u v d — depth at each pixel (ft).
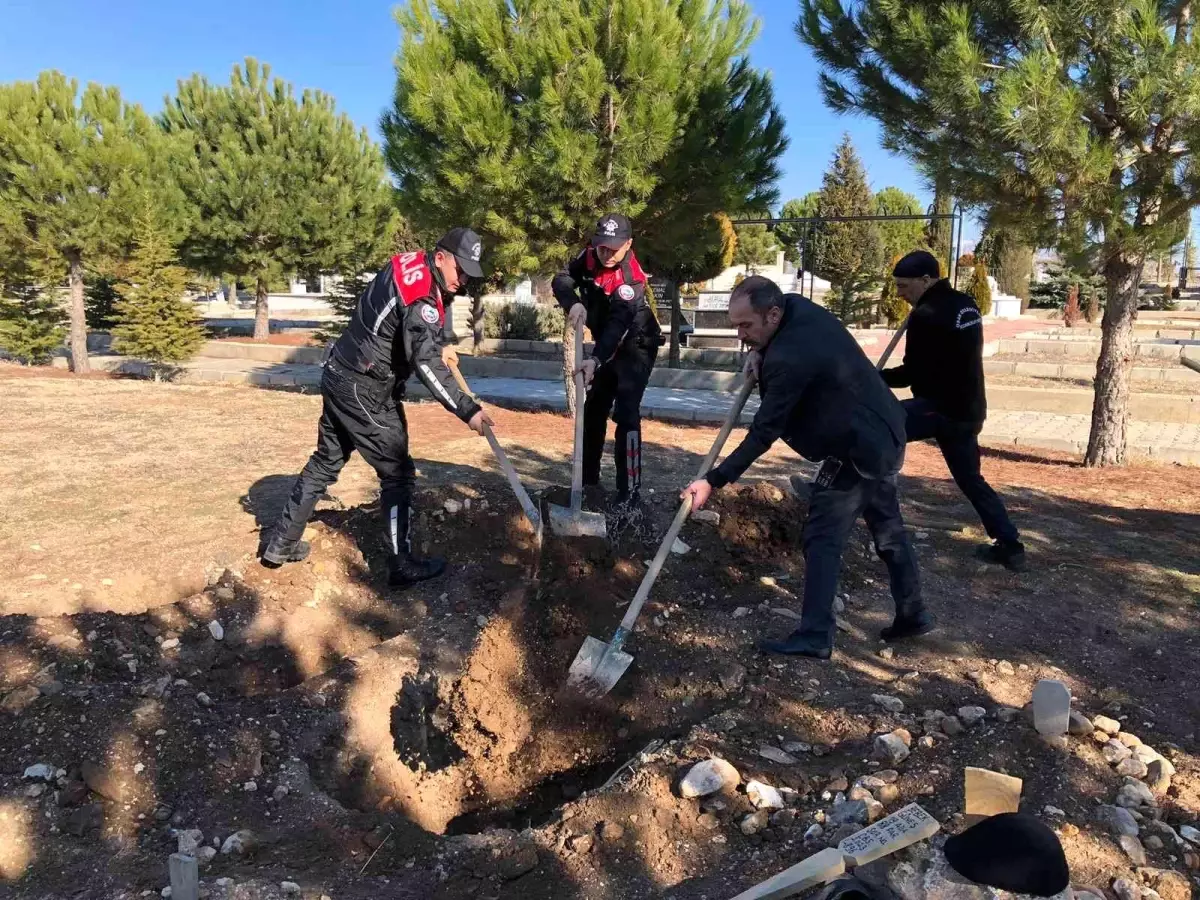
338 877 8.94
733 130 29.30
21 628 12.82
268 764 10.81
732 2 30.22
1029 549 17.78
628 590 15.02
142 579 14.82
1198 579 16.12
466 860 9.27
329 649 14.21
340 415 14.25
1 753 10.12
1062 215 22.99
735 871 8.82
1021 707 11.78
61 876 8.75
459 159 28.66
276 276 65.62
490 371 50.16
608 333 15.51
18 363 52.47
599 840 9.35
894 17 22.99
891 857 8.62
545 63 27.20
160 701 11.10
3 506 18.53
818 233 90.58
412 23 29.81
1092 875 8.58
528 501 14.61
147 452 23.79
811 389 11.83
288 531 14.87
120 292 46.24
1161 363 49.75
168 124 64.39
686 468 24.03
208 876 8.72
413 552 16.52
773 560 16.60
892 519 13.32
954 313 15.16
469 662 13.52
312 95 63.98
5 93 44.73
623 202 28.71
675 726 12.24
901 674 12.75
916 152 24.45
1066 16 20.63
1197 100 19.39
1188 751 10.89
